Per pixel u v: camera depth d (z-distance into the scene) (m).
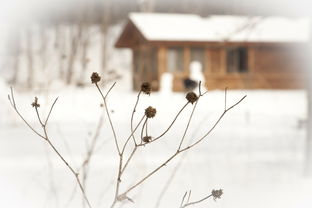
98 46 49.09
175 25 37.34
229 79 37.38
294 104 26.03
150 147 10.90
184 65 36.91
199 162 9.49
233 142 12.83
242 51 38.41
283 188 7.54
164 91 30.05
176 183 7.50
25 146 11.09
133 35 39.28
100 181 7.45
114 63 50.53
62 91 19.36
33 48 42.03
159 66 36.22
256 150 11.60
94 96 19.14
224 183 7.74
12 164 8.95
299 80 39.22
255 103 25.28
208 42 36.19
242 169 9.09
